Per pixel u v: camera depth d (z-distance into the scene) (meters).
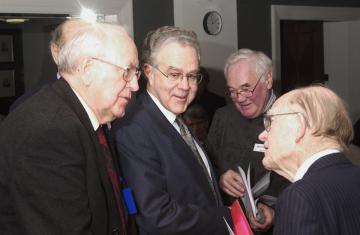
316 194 0.97
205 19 3.49
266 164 1.19
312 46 4.78
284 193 1.01
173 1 3.38
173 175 1.45
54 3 2.77
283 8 4.09
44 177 1.03
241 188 1.70
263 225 1.51
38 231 1.02
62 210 1.04
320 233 0.93
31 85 4.04
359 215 0.97
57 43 1.73
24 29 3.91
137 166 1.40
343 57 5.00
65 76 1.21
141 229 1.43
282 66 4.53
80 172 1.10
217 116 2.19
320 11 4.38
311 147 1.08
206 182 1.53
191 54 1.46
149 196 1.37
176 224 1.37
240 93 1.93
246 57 1.94
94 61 1.17
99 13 2.99
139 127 1.46
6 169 1.06
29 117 1.07
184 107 1.52
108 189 1.21
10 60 3.95
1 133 1.10
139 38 3.23
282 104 1.13
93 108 1.22
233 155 2.05
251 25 3.92
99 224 1.17
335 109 1.08
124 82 1.21
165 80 1.46
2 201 1.09
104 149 1.29
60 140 1.05
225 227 1.43
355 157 2.04
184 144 1.51
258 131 1.98
